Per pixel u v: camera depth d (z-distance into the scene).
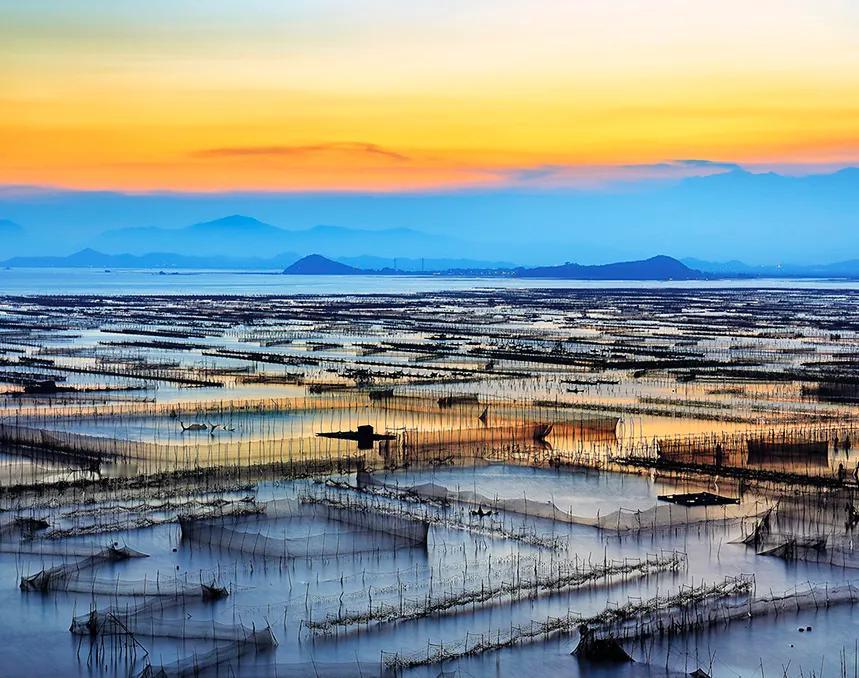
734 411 117.75
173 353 182.88
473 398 121.31
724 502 74.19
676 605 53.53
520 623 51.69
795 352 188.38
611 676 46.31
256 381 142.38
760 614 53.09
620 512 68.19
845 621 52.81
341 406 118.31
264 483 77.50
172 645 48.62
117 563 59.25
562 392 134.12
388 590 55.34
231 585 56.03
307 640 49.19
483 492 77.31
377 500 72.38
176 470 80.38
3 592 54.66
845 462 89.75
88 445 86.19
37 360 164.50
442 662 47.12
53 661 47.00
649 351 190.62
